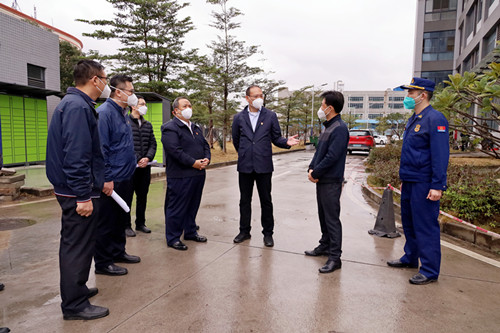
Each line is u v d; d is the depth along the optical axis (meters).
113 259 3.37
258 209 5.88
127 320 2.35
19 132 10.96
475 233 4.05
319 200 3.56
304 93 35.03
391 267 3.37
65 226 2.34
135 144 4.33
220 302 2.61
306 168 12.46
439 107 5.08
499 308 2.56
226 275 3.12
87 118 2.28
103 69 2.44
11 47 12.12
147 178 4.42
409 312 2.50
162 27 15.92
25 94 11.16
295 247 3.91
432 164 2.90
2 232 4.27
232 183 8.71
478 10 22.70
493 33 19.00
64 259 2.33
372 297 2.72
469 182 5.04
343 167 3.34
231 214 5.43
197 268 3.27
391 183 7.20
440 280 3.06
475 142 6.02
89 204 2.29
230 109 17.77
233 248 3.86
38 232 4.29
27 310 2.47
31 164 11.68
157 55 16.12
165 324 2.30
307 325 2.31
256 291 2.80
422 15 32.22
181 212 3.81
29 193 6.57
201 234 4.38
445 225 4.48
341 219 5.24
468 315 2.46
